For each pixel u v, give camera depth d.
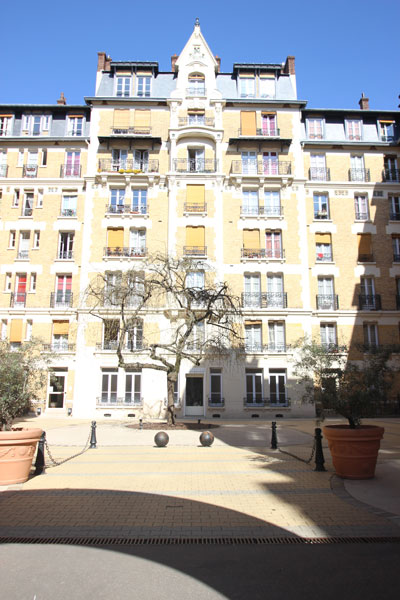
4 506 6.66
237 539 5.34
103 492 7.45
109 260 27.38
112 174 28.11
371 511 6.40
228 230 27.94
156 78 30.72
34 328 26.92
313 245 28.48
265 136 29.02
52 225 28.31
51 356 21.66
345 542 5.28
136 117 29.41
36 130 29.86
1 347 13.62
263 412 25.69
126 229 27.89
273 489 7.66
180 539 5.34
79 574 4.38
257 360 26.17
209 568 4.52
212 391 26.11
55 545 5.17
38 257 27.94
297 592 4.00
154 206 28.22
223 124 29.44
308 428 18.81
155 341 25.97
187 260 19.41
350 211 29.02
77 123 30.17
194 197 28.20
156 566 4.57
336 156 29.67
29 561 4.70
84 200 28.64
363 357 26.55
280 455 11.22
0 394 9.00
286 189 28.62
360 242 28.75
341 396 9.05
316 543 5.24
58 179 28.69
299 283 27.38
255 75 30.80
